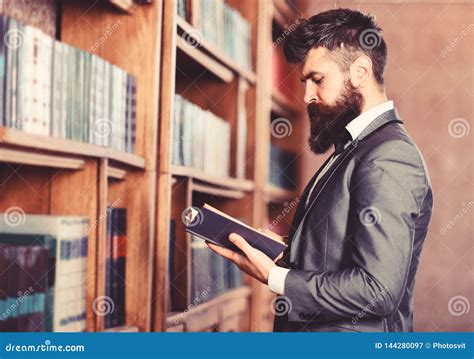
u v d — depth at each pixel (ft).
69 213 6.32
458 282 13.39
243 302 10.85
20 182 6.37
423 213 6.14
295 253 6.15
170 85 7.50
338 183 5.99
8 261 5.48
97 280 6.31
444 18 13.47
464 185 13.48
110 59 7.32
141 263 7.16
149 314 7.17
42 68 5.37
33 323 5.69
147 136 7.27
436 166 13.55
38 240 5.79
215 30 9.29
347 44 6.51
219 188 9.87
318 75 6.58
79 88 5.97
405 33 13.51
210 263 9.25
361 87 6.49
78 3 7.32
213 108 10.36
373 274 5.59
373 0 13.44
